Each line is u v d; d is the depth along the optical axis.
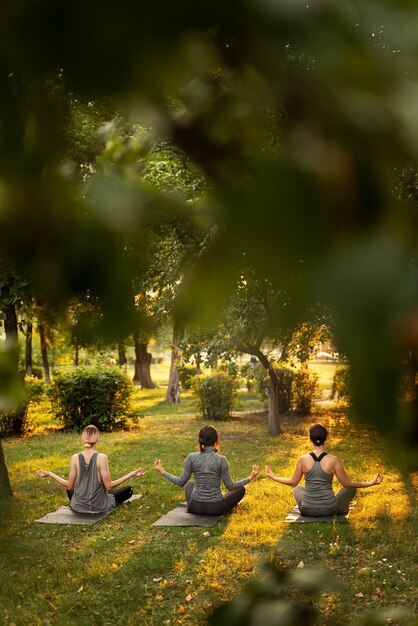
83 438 9.43
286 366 21.80
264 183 0.34
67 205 0.41
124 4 0.31
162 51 0.32
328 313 0.33
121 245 0.42
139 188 0.44
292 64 0.33
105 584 6.80
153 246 0.42
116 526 8.82
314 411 21.78
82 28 0.31
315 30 0.32
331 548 7.58
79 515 9.16
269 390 17.81
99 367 19.08
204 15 0.31
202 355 14.75
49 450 15.45
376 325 0.31
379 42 0.33
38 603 6.27
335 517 8.76
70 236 0.41
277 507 9.52
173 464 13.59
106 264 0.41
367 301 0.31
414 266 0.32
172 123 0.38
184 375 28.30
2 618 5.96
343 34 0.32
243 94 0.35
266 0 0.31
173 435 17.78
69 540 8.20
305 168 0.34
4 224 0.40
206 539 8.20
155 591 6.63
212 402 21.31
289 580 0.76
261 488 10.80
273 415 17.78
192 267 0.40
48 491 10.81
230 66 0.33
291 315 0.36
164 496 10.30
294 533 8.30
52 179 0.42
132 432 18.61
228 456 14.39
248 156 0.37
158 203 0.42
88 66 0.32
